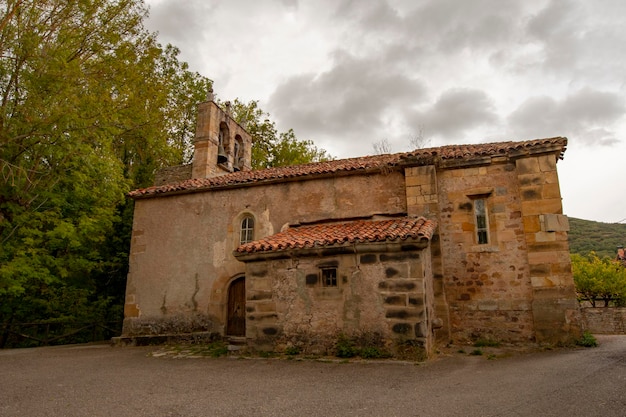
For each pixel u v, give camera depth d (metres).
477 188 11.61
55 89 13.27
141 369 8.50
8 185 14.07
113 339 13.27
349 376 7.23
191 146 26.05
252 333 9.88
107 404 5.66
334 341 9.18
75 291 18.16
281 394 6.06
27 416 5.16
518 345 10.22
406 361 8.40
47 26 14.47
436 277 10.95
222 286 13.34
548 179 10.88
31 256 14.71
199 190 14.36
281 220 13.24
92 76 15.24
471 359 8.73
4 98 13.86
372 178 12.66
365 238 9.31
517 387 6.05
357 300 9.22
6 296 16.61
